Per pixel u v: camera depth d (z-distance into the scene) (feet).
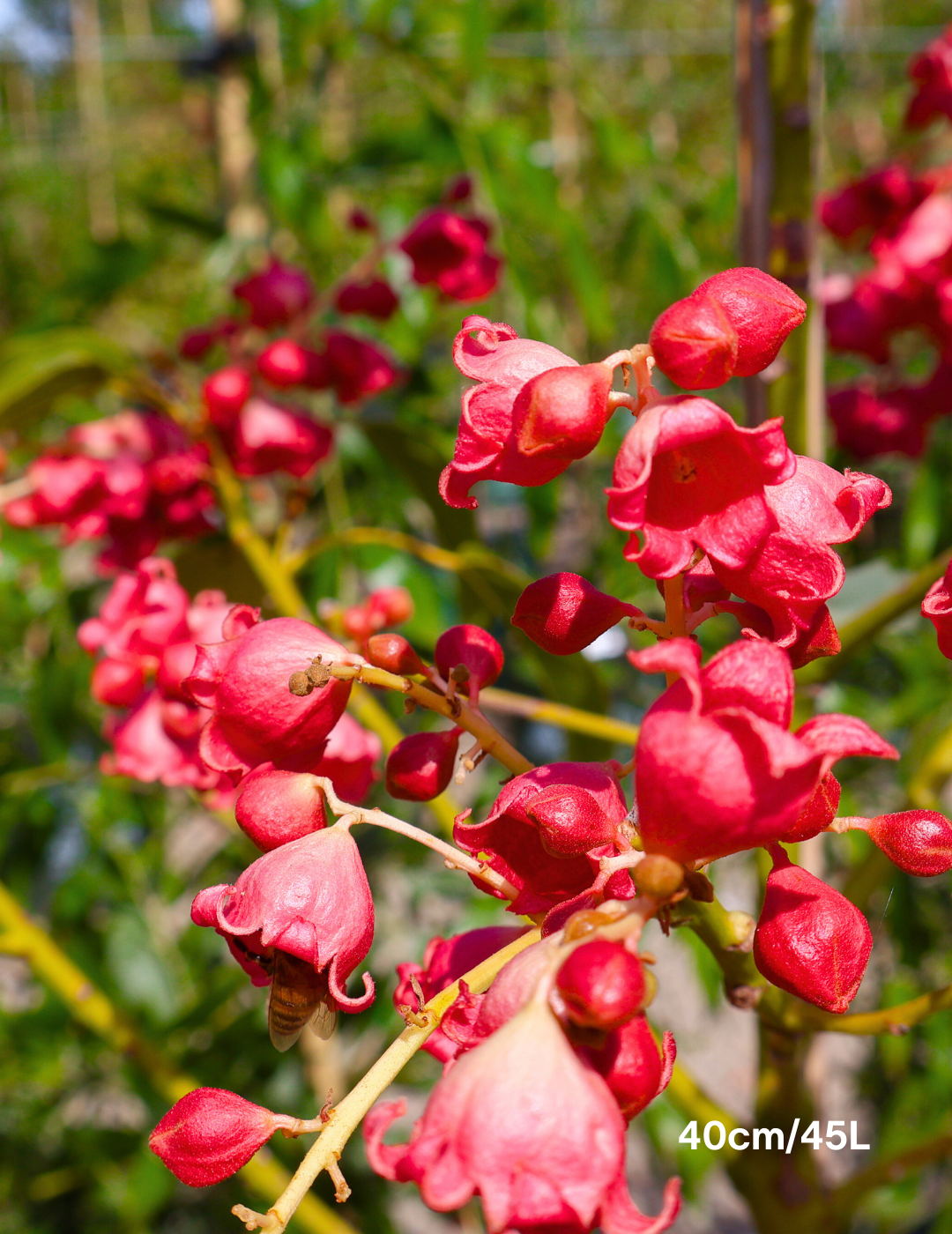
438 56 1.42
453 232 1.14
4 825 1.35
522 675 1.46
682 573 0.54
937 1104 1.38
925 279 1.19
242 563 1.13
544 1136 0.45
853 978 0.53
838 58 3.49
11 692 1.37
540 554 1.36
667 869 0.46
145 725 0.82
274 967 0.57
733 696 0.47
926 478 1.37
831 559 0.51
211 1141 0.52
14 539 1.41
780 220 0.79
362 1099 0.51
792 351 0.81
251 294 1.12
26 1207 1.52
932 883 1.52
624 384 0.52
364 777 0.70
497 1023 0.48
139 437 1.01
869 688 1.64
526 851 0.54
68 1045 1.48
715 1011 1.38
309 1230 1.05
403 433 1.24
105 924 1.41
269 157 1.44
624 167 1.60
